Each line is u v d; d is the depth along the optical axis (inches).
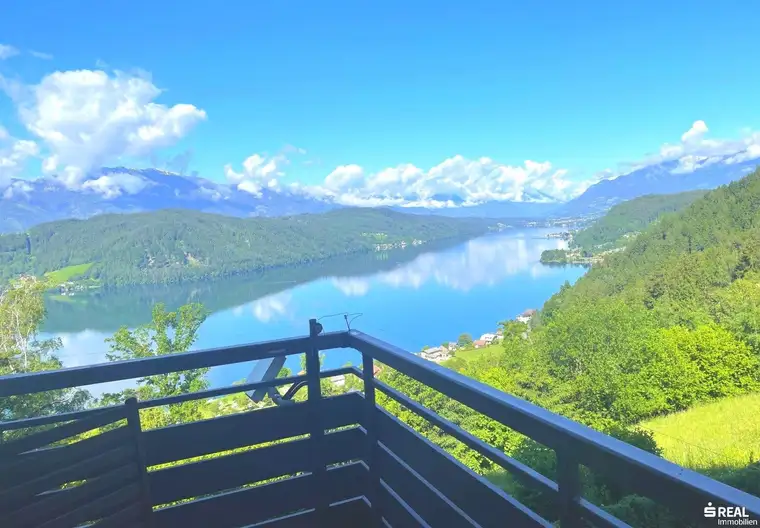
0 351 476.4
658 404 689.6
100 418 49.6
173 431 55.9
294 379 60.6
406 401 50.9
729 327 789.9
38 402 344.8
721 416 448.1
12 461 43.8
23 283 525.3
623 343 745.6
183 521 56.4
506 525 37.4
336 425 62.7
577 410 711.7
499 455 37.4
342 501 63.4
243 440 59.2
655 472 23.0
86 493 47.7
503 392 36.7
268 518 60.4
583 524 28.9
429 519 48.8
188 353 54.2
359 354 61.2
